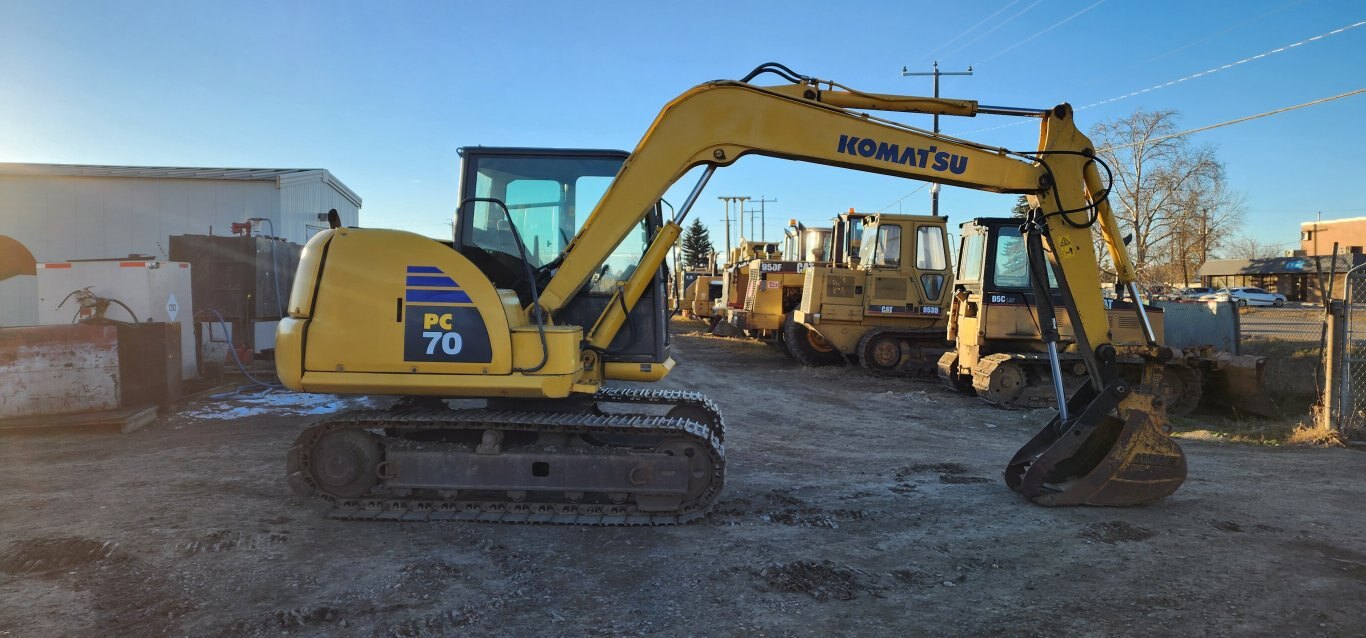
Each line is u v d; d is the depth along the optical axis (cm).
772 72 566
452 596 384
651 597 387
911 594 394
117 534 463
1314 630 355
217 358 1177
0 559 420
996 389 1064
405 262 497
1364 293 838
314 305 495
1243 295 4347
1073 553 456
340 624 351
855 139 564
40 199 1534
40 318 952
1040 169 586
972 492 597
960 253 1222
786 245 2152
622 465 505
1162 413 560
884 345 1470
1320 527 510
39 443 742
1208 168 4028
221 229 1582
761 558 442
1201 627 357
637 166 546
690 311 2906
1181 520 524
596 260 543
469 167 576
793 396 1184
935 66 3011
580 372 529
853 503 562
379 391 494
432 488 509
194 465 651
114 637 333
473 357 494
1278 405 1103
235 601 373
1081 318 585
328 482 510
